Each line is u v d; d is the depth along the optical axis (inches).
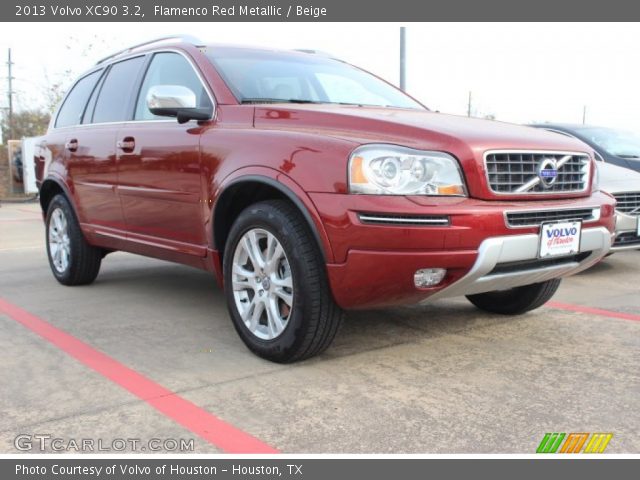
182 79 163.3
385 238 110.7
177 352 138.6
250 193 137.6
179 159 150.9
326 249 115.9
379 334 151.7
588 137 304.7
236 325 137.9
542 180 126.4
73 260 204.8
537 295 160.9
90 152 189.2
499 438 96.9
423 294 117.6
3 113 1283.2
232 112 144.4
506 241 116.9
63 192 212.8
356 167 112.9
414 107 174.6
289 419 103.6
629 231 224.2
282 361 129.0
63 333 154.0
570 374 124.1
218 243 144.3
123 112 181.6
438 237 111.0
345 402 110.2
